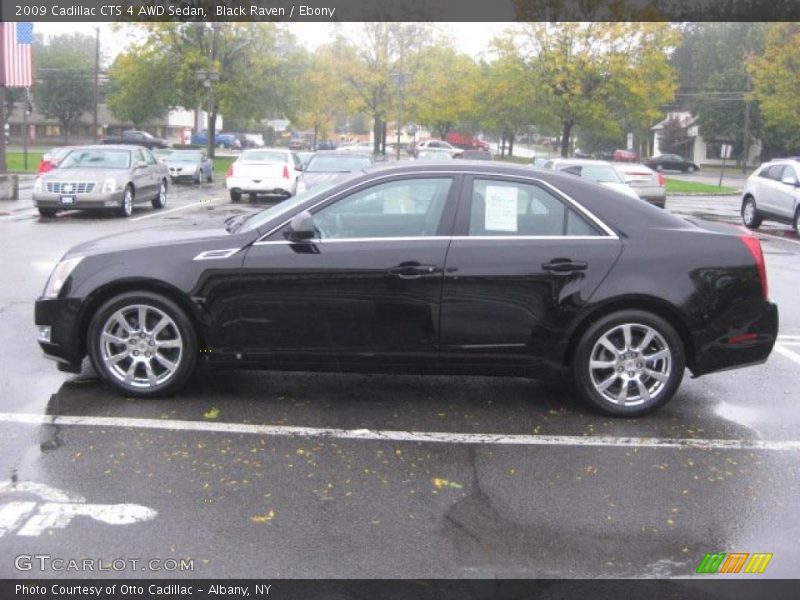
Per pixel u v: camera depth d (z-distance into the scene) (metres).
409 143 70.12
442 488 4.48
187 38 46.19
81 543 3.80
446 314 5.55
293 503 4.25
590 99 35.94
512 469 4.77
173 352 5.75
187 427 5.27
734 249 5.66
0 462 4.64
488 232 5.61
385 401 5.94
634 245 5.60
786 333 8.55
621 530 4.06
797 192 17.84
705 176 59.09
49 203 17.33
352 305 5.55
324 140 80.88
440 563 3.71
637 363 5.66
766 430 5.54
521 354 5.61
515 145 85.44
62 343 5.73
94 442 4.97
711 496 4.46
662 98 36.38
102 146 19.27
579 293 5.52
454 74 46.28
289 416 5.54
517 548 3.86
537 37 35.81
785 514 4.27
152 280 5.59
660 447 5.17
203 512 4.12
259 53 47.03
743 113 68.69
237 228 5.91
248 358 5.66
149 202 21.84
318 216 5.67
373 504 4.27
